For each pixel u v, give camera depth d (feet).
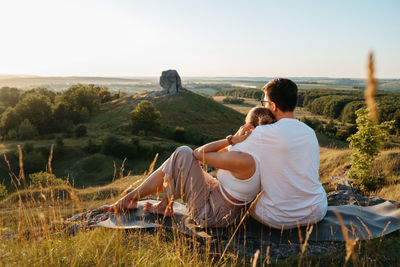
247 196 8.46
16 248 6.61
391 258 7.39
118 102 296.51
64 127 217.15
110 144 144.15
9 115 204.33
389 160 30.17
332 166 37.96
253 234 9.02
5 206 25.26
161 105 260.42
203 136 201.57
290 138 7.79
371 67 2.10
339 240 8.36
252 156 7.93
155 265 6.68
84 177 124.77
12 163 131.64
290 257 7.69
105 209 10.52
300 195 8.24
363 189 22.72
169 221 10.00
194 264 6.77
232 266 7.07
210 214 9.02
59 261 6.31
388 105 75.25
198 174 8.98
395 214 9.91
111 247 7.18
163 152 150.41
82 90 269.64
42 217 6.79
